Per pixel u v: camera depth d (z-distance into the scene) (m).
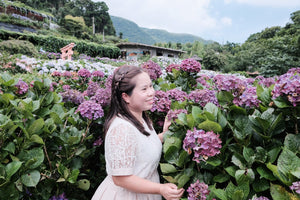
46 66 5.97
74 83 3.67
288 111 0.99
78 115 1.74
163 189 1.00
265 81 1.91
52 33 27.84
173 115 1.28
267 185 0.91
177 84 2.25
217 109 1.17
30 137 1.33
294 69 1.55
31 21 30.14
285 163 0.81
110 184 1.15
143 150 1.08
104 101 1.73
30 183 1.23
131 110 1.16
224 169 1.03
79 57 14.93
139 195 1.10
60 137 1.46
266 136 0.98
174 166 1.14
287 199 0.77
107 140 1.04
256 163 0.96
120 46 24.06
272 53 18.25
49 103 1.69
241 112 1.11
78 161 1.58
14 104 1.39
